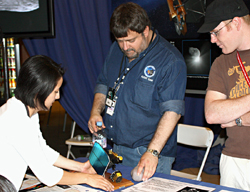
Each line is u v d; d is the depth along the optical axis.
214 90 1.64
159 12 3.04
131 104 1.75
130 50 1.62
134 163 1.80
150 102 1.71
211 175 3.37
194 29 2.89
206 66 2.90
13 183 1.13
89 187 1.35
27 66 1.12
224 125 1.56
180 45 3.00
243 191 1.25
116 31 1.54
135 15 1.52
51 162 1.46
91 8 3.10
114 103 1.82
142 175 1.39
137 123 1.74
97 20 3.13
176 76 1.63
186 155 3.78
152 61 1.72
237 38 1.46
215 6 1.46
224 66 1.62
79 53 3.25
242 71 1.51
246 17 1.45
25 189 1.33
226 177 1.58
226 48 1.50
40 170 1.19
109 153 1.54
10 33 2.80
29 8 2.72
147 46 1.74
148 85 1.71
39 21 2.72
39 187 1.35
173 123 1.57
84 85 3.33
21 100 1.15
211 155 3.58
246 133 1.50
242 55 1.51
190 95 3.07
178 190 1.25
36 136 1.19
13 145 1.12
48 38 3.21
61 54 3.21
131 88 1.76
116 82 1.85
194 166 3.58
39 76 1.10
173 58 1.67
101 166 1.40
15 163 1.14
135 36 1.55
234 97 1.56
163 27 3.05
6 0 2.74
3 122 1.12
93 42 3.17
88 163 1.52
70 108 3.36
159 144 1.52
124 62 1.87
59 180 1.25
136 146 1.78
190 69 3.01
